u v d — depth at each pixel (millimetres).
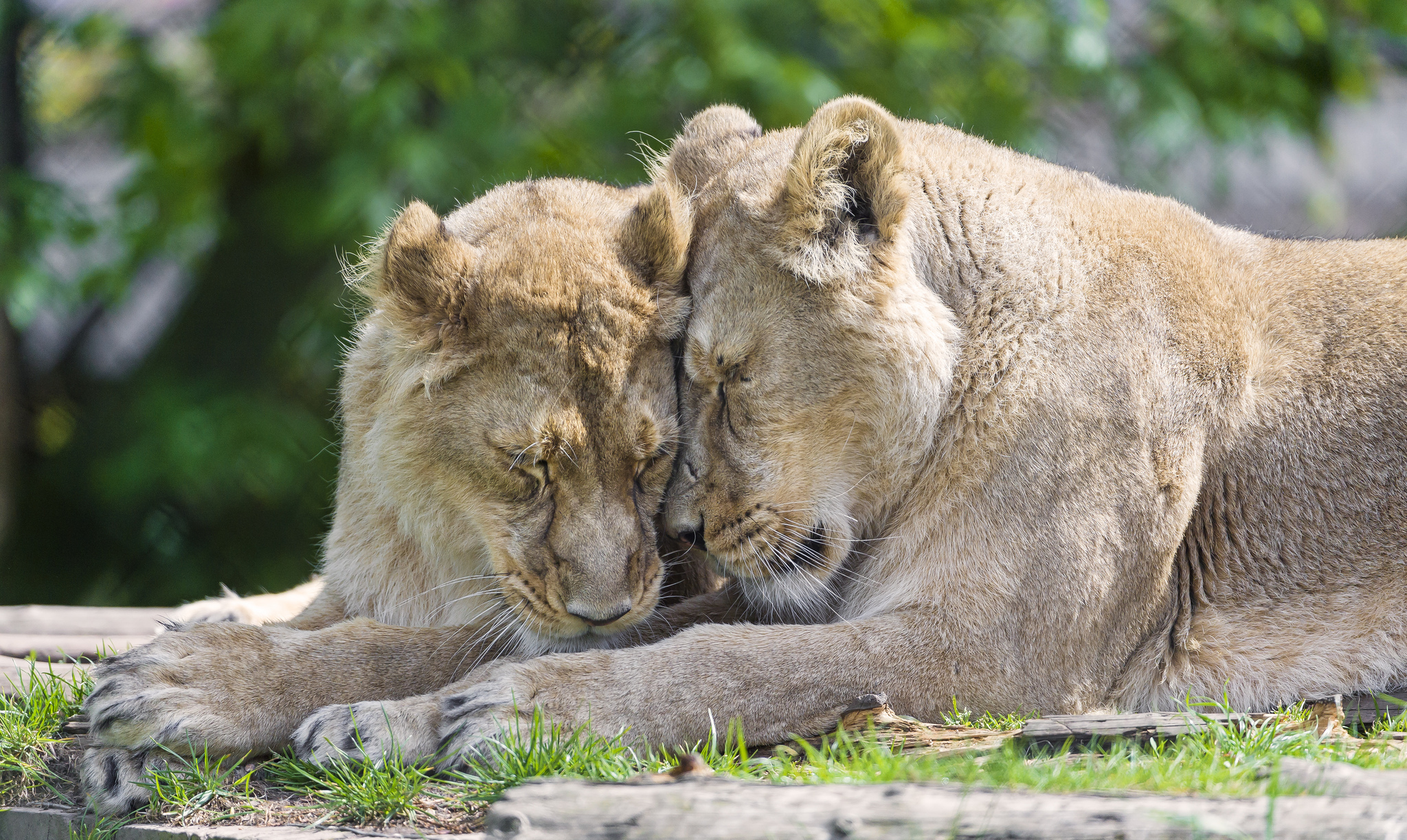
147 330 21516
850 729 6777
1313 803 4730
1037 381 7590
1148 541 7684
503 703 6688
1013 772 5391
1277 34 19453
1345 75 20688
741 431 7871
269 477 18406
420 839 5742
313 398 19688
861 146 7738
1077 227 8047
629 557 7699
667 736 6867
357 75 17859
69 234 18438
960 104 18938
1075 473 7488
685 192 9062
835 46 18703
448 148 17422
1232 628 7961
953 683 7309
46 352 20953
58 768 7070
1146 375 7719
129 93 18797
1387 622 7941
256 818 6176
